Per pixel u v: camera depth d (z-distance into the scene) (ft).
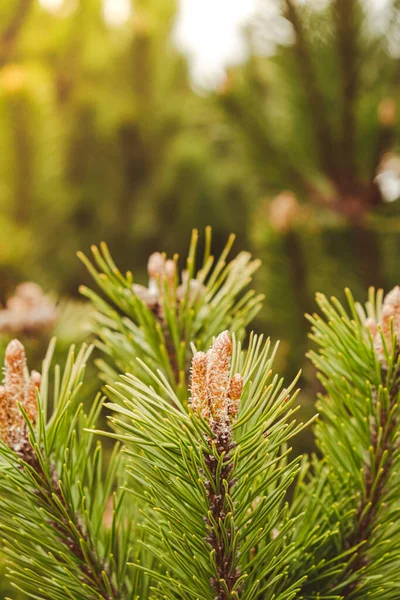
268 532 1.91
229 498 1.83
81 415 2.07
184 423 1.83
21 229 6.21
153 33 8.32
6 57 7.54
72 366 2.02
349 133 3.92
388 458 2.03
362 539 2.04
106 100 8.46
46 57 8.47
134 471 1.92
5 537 2.00
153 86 8.57
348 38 3.66
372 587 1.99
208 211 8.31
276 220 3.77
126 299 2.21
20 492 1.96
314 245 3.80
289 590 1.91
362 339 2.02
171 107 8.62
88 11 8.59
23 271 5.70
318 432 2.15
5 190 6.26
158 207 8.39
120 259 8.17
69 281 7.77
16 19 7.34
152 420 1.86
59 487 1.96
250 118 4.25
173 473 1.86
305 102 3.94
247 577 1.93
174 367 2.20
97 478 2.05
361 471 2.02
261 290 3.82
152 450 1.87
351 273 4.00
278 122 4.26
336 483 2.08
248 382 1.95
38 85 6.32
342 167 4.07
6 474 1.92
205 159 8.29
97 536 2.01
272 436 1.86
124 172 8.59
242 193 8.02
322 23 3.78
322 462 2.11
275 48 3.95
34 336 3.07
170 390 1.89
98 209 8.38
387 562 2.02
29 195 6.33
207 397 1.84
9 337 3.01
